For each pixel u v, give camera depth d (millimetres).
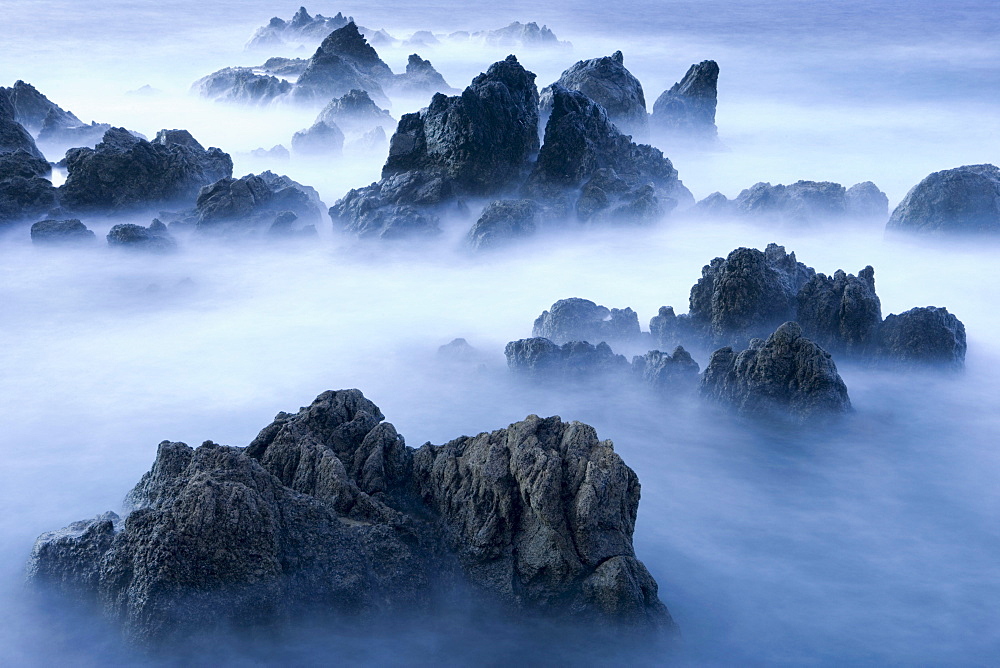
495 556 18391
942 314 30766
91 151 50719
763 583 20766
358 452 20688
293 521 17906
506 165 49500
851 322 30859
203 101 105062
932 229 46250
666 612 18281
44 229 45500
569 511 18031
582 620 17641
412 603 17844
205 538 16688
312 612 17234
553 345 31250
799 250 46094
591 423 28016
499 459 18828
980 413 28375
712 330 31969
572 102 49906
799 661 18234
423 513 19844
